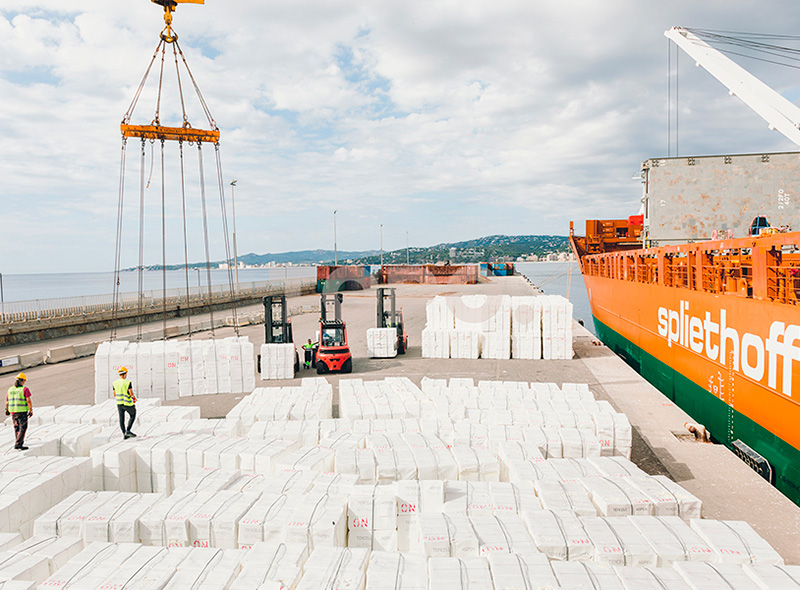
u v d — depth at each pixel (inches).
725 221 974.4
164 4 689.0
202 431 454.3
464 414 489.4
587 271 1598.2
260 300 2335.1
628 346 1049.5
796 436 436.5
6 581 214.2
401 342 1049.5
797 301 442.3
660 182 993.5
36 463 349.4
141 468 378.0
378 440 393.1
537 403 504.4
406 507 289.1
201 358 736.3
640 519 265.0
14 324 1205.7
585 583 212.4
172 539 270.1
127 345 744.3
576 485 304.8
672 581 212.5
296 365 875.4
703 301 637.3
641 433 540.1
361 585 215.0
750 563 230.1
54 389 800.3
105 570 223.9
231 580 220.5
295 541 252.4
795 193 949.2
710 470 444.1
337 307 914.7
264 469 360.2
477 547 242.7
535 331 971.9
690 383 681.0
